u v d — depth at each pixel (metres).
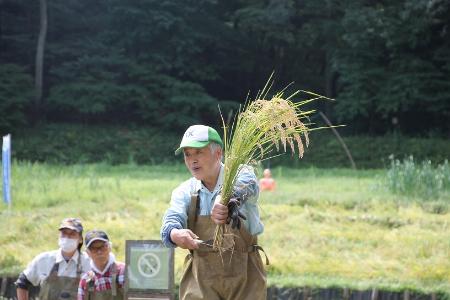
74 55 34.62
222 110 34.34
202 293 4.46
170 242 4.40
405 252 11.95
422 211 14.71
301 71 37.59
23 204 15.04
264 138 4.29
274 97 4.36
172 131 34.16
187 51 34.97
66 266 6.70
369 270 11.15
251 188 4.36
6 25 35.06
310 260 11.59
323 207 15.02
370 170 27.58
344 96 33.66
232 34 36.62
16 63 35.44
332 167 30.48
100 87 33.00
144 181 19.36
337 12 34.69
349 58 33.31
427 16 31.84
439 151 31.36
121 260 11.66
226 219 4.29
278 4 33.78
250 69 37.25
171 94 34.12
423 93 32.75
